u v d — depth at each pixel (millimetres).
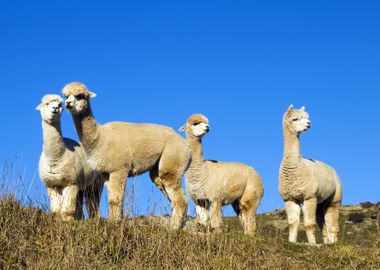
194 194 13953
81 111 11516
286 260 11469
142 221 11531
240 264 10695
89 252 10281
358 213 20172
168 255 10648
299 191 14211
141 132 12461
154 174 13141
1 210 10859
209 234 11820
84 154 12094
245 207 14586
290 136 14312
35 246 10352
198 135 13891
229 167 14406
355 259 11820
